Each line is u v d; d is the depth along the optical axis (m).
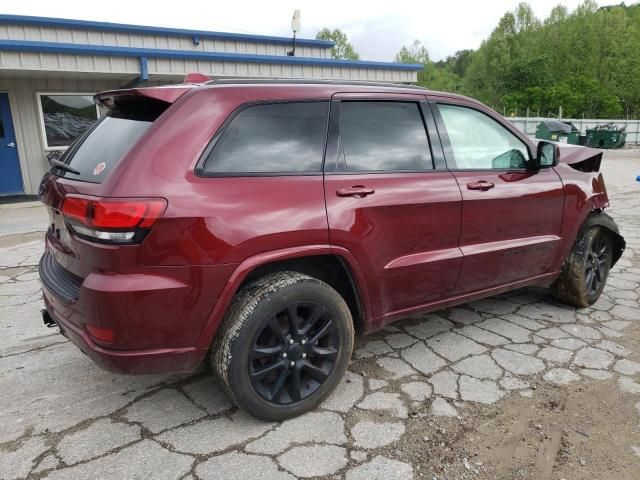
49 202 2.68
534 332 3.82
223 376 2.50
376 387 3.03
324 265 2.97
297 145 2.71
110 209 2.18
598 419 2.72
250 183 2.50
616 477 2.29
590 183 4.14
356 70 13.62
